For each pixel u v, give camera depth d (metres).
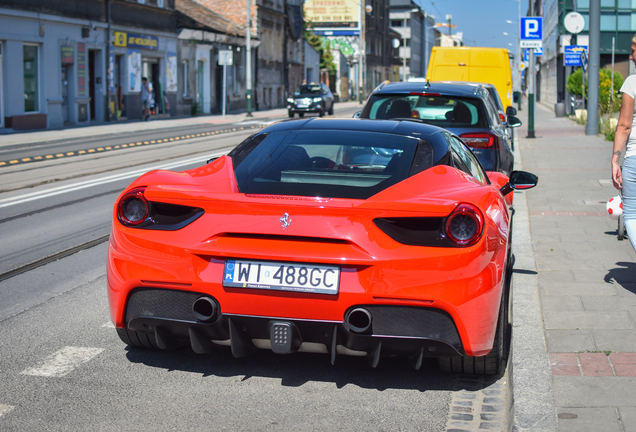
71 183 13.94
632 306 5.71
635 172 5.65
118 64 37.28
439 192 4.11
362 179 4.32
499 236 4.15
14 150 20.38
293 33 68.06
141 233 4.14
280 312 3.93
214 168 4.71
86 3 33.53
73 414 3.94
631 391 4.04
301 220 3.89
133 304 4.23
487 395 4.24
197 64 46.75
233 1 58.78
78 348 5.05
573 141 22.30
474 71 20.78
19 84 29.22
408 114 9.91
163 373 4.57
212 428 3.78
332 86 85.81
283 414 3.97
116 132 28.77
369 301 3.83
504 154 9.99
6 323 5.62
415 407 4.07
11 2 28.39
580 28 25.64
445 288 3.79
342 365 4.73
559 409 3.83
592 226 9.16
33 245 8.56
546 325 5.28
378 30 112.75
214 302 4.00
